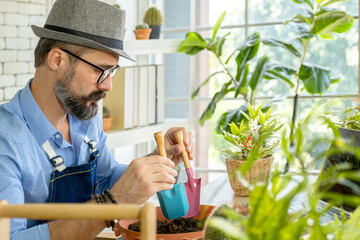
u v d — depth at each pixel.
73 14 1.57
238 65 3.21
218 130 3.11
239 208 0.83
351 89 3.64
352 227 0.70
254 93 3.05
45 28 1.63
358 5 3.54
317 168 3.47
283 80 3.21
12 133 1.49
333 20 3.02
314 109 0.76
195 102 4.11
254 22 3.85
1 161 1.42
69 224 1.35
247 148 1.71
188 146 1.72
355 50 3.62
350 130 1.32
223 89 3.23
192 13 3.65
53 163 1.60
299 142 0.72
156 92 3.39
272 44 3.19
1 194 1.37
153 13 3.41
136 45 3.12
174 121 3.58
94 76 1.60
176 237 1.18
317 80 3.07
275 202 0.68
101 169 1.96
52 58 1.57
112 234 1.93
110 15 1.61
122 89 3.12
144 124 3.30
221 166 4.11
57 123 1.67
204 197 1.75
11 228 1.34
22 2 2.77
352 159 1.31
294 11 3.72
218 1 3.94
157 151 1.73
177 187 1.38
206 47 3.27
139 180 1.40
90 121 1.80
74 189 1.63
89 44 1.55
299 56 3.20
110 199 1.40
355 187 0.75
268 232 0.67
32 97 1.61
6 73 2.71
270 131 1.71
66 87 1.59
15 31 2.74
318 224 0.69
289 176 0.70
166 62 4.12
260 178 0.81
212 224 0.70
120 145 3.08
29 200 1.55
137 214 0.69
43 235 1.33
